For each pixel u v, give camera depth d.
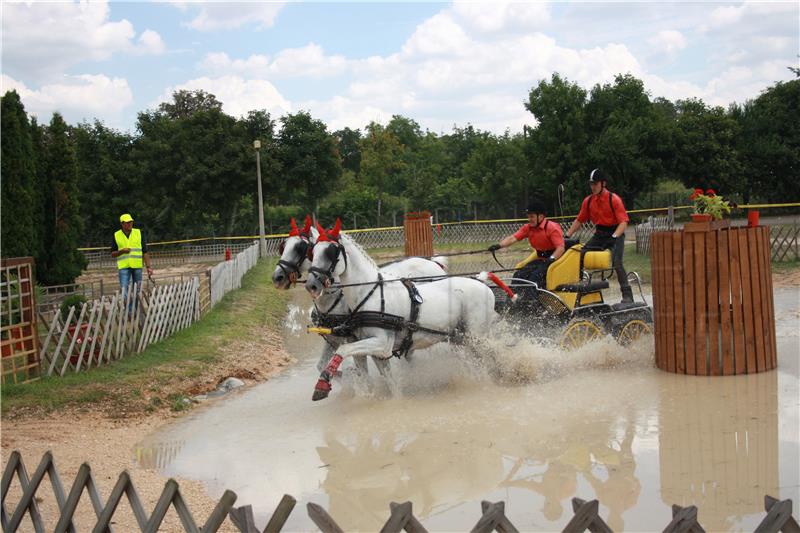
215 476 5.86
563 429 6.61
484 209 44.41
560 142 38.75
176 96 44.81
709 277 8.18
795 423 6.47
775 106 42.06
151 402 8.13
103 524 3.68
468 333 8.52
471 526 4.71
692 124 40.81
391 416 7.34
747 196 42.62
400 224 43.06
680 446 6.01
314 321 8.20
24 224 15.45
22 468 4.23
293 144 38.53
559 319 8.88
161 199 37.72
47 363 9.05
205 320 13.22
